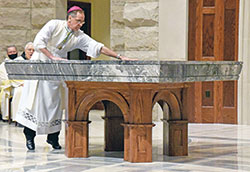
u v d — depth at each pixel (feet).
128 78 26.40
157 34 46.80
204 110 46.73
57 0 53.31
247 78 45.44
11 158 30.07
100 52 31.78
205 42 46.50
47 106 32.30
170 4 46.29
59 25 31.73
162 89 29.19
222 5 45.91
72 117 30.07
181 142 30.76
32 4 53.62
